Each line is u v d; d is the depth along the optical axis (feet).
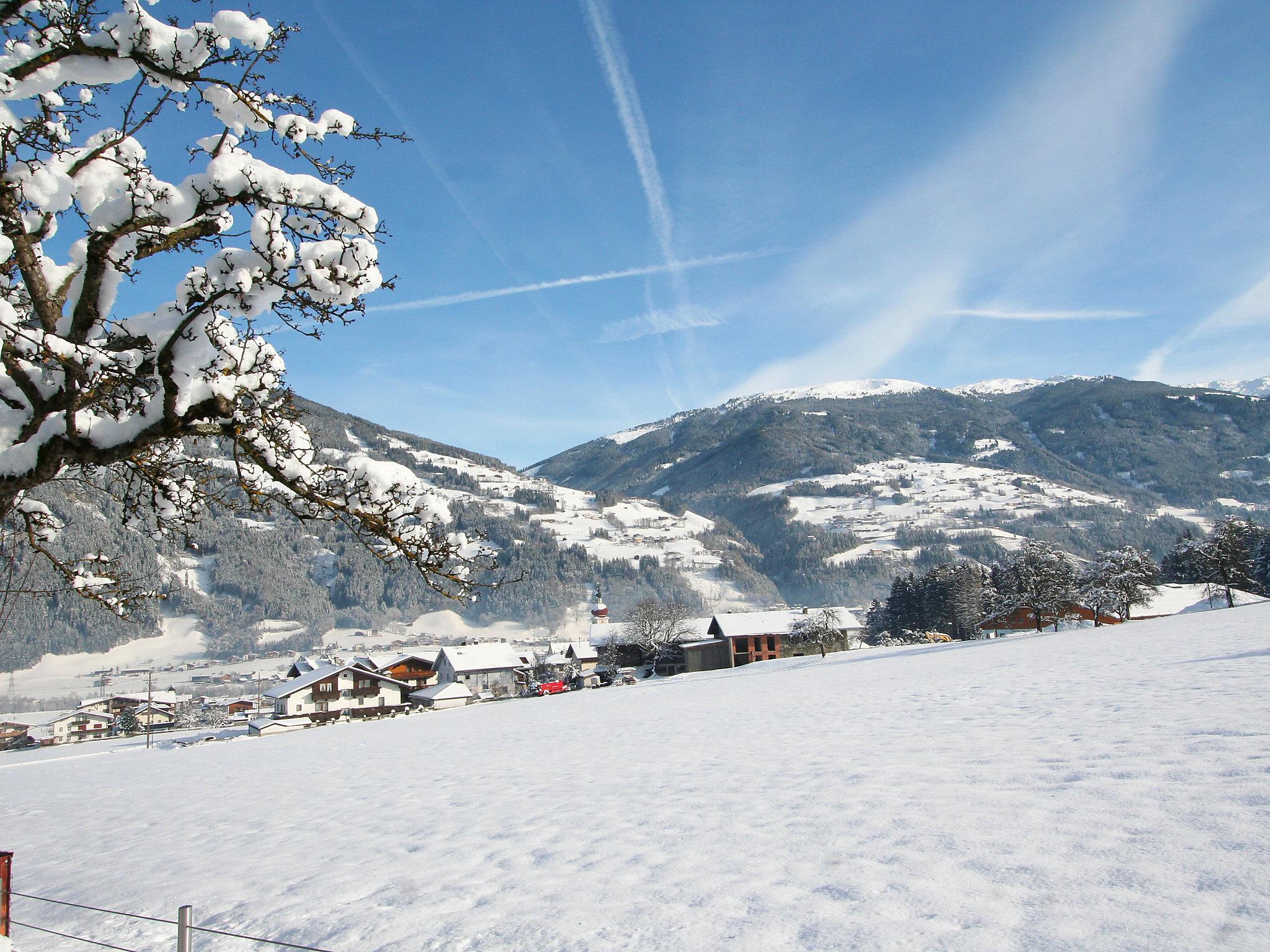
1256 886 13.97
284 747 122.93
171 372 17.97
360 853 29.84
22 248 18.70
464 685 312.50
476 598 21.27
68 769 134.10
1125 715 36.47
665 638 362.74
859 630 380.17
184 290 18.67
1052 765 27.25
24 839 49.08
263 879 27.53
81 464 19.57
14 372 17.33
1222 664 52.37
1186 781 22.02
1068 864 16.75
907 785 27.55
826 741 44.50
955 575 346.74
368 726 175.42
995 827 20.40
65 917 26.21
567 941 16.80
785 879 18.78
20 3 18.53
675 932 16.37
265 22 19.43
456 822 33.96
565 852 25.30
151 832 44.78
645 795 34.35
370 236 20.36
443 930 18.92
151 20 18.86
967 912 14.98
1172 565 359.46
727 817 26.94
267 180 19.31
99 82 19.83
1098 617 238.89
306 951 18.99
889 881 17.37
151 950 21.02
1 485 17.56
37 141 19.07
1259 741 25.68
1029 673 71.72
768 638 323.16
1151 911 13.69
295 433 20.83
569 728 86.58
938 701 58.90
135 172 19.40
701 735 59.26
